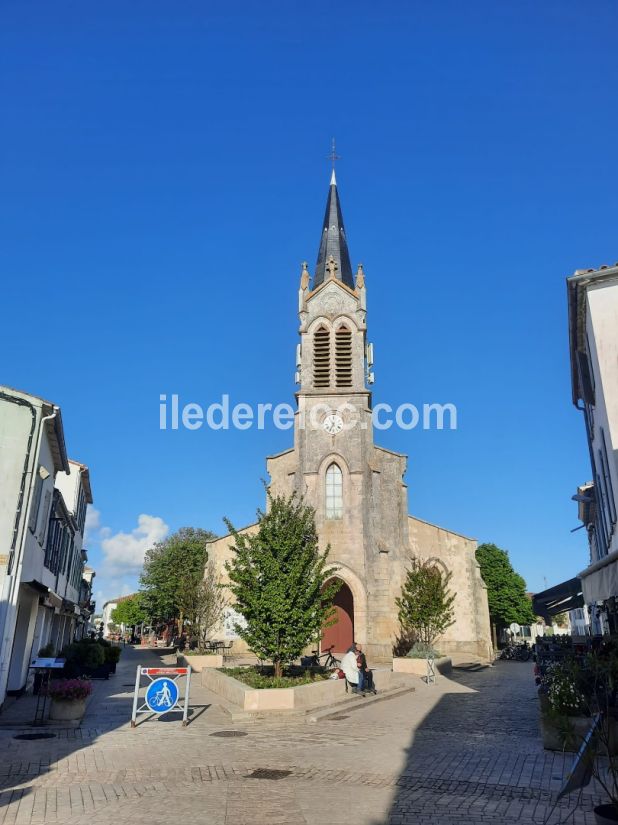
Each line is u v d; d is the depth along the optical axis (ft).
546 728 38.04
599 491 60.34
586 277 47.26
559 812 25.79
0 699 50.70
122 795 28.02
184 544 193.77
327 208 140.46
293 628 61.36
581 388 59.21
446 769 33.17
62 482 111.45
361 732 44.32
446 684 79.15
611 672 26.81
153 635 253.24
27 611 63.52
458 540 115.65
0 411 55.98
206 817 24.90
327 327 116.67
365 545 102.22
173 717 50.80
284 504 69.67
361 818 24.99
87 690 48.80
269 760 35.19
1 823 24.04
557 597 59.21
